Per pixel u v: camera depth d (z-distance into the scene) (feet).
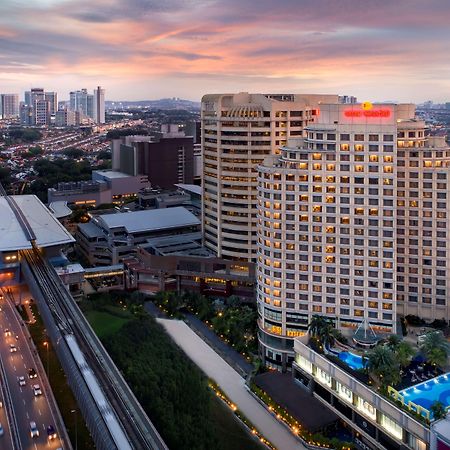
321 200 623.77
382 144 598.34
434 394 481.05
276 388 585.22
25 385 585.22
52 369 616.80
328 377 552.00
